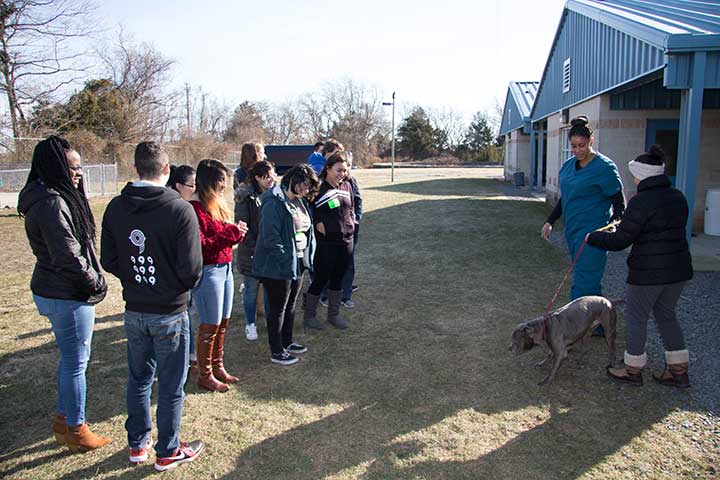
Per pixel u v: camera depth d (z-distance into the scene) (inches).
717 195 372.5
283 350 173.9
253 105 2598.4
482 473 115.1
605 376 159.3
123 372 169.6
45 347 192.4
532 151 835.4
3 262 342.6
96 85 1213.1
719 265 280.7
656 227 140.6
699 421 132.7
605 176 170.6
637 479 111.6
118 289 274.4
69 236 110.9
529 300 237.1
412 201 666.8
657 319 149.9
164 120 1347.2
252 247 188.4
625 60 323.0
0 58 853.8
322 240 195.2
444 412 141.0
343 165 191.6
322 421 137.9
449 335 196.5
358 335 198.5
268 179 187.5
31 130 891.4
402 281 275.3
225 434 132.6
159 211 108.7
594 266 173.9
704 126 392.8
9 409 147.2
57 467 120.3
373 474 115.5
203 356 152.9
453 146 2684.5
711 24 271.0
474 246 362.6
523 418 137.1
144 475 117.1
